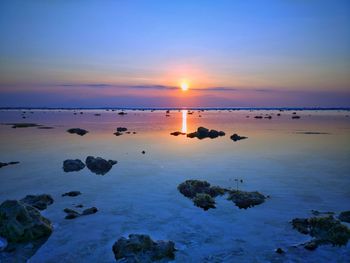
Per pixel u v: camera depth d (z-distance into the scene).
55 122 115.81
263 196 22.78
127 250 14.48
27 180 28.36
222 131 74.38
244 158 39.28
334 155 41.12
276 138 61.53
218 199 22.70
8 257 14.54
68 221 18.80
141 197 23.44
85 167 34.03
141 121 125.75
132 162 37.06
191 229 17.61
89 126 95.31
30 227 16.34
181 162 36.81
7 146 50.19
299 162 36.38
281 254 14.68
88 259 14.44
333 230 16.19
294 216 19.25
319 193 23.80
